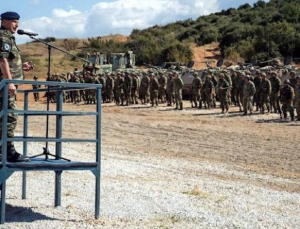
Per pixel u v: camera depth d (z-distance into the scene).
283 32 68.00
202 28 90.56
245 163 15.70
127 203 8.90
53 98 43.47
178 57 75.06
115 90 38.62
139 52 81.06
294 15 79.69
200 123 26.58
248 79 29.11
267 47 67.75
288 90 26.77
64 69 81.75
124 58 53.31
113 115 31.47
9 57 7.55
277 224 8.12
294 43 66.56
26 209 8.01
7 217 7.46
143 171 13.29
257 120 27.31
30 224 7.08
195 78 34.12
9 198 9.05
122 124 26.72
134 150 17.97
